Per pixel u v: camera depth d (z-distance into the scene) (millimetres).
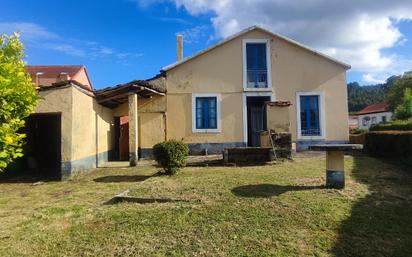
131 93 13250
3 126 4211
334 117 15508
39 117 14625
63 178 10570
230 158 12086
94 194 7996
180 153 9836
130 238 4812
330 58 15539
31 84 4973
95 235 4996
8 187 9602
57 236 5043
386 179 8211
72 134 10781
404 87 43625
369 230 4895
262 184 7742
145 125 15398
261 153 12109
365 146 14516
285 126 13023
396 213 5586
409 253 4203
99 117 14047
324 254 4211
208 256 4215
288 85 15570
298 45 15547
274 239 4648
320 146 7168
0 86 4066
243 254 4238
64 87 10781
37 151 14352
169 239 4734
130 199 6875
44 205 7109
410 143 10367
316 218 5363
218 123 15430
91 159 12766
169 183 8211
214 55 15641
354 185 7492
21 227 5539
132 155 13070
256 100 16250
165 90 15547
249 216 5512
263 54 15805
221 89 15562
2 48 4914
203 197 6707
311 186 7402
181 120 15477
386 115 53812
